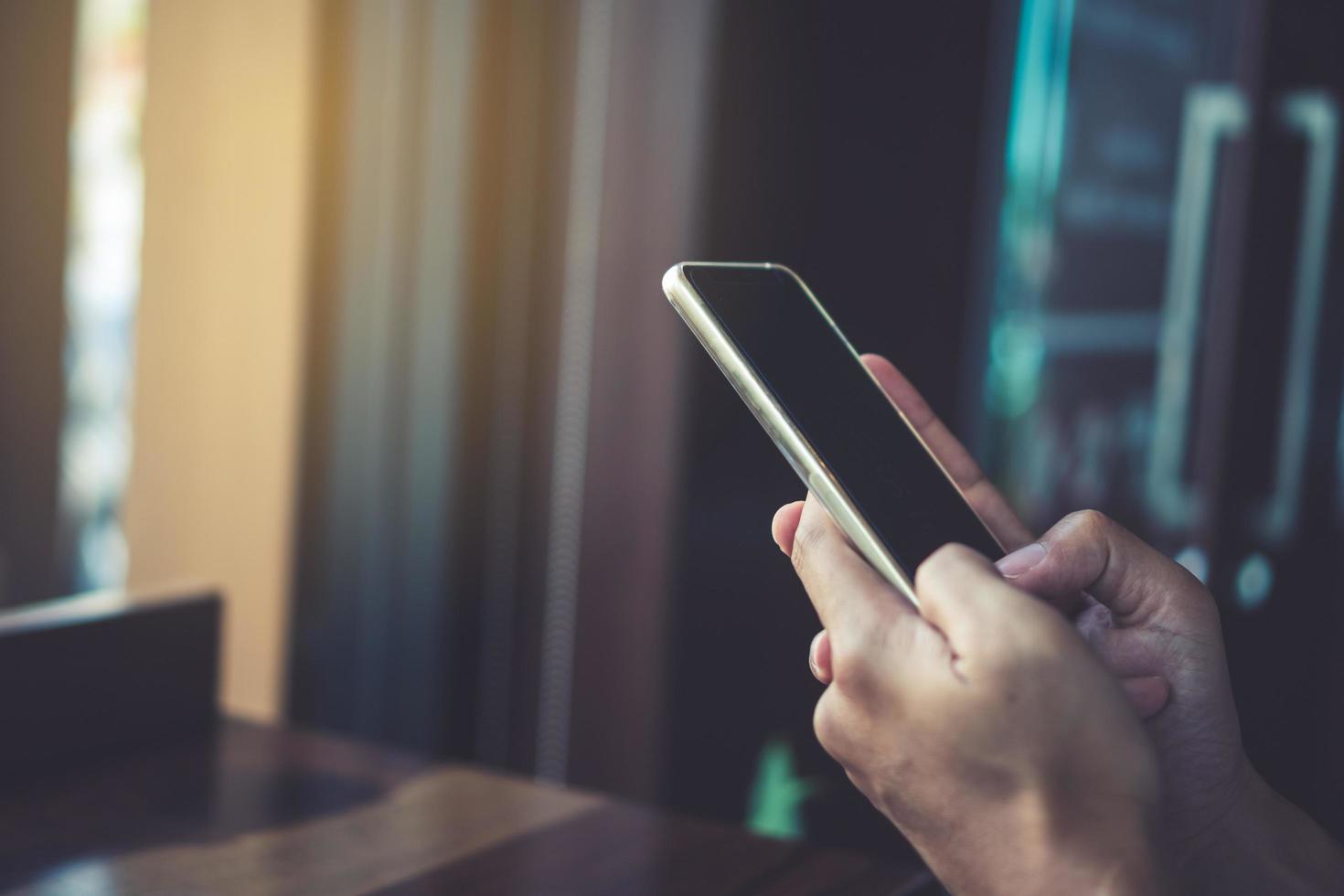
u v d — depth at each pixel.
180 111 1.78
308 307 1.68
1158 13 2.13
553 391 1.64
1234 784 0.62
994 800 0.46
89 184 2.06
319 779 0.92
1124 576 0.61
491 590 1.69
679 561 1.57
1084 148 2.18
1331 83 2.01
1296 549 2.14
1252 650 2.08
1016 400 2.20
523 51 1.61
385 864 0.78
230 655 1.76
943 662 0.46
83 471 2.09
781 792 1.75
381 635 1.72
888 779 0.49
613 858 0.80
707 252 1.56
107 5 2.03
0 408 2.15
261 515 1.73
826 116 1.73
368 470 1.71
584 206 1.60
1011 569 0.59
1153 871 0.44
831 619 0.50
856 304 1.84
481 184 1.65
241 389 1.74
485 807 0.88
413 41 1.65
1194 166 2.09
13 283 2.13
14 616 0.92
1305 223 2.02
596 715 1.63
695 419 1.57
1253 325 1.98
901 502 0.58
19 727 0.91
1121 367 2.31
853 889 0.76
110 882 0.74
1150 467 2.18
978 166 2.03
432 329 1.68
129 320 2.02
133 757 0.96
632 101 1.56
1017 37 2.05
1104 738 0.44
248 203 1.72
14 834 0.81
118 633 0.97
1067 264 2.20
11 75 2.10
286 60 1.68
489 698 1.70
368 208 1.68
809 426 0.58
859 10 1.76
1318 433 2.11
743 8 1.57
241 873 0.76
